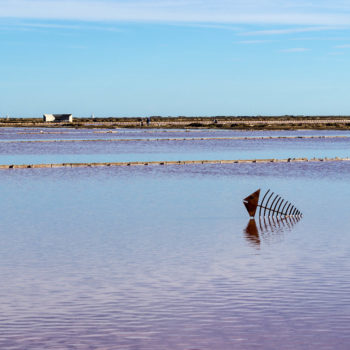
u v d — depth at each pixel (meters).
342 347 20.72
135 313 24.38
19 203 57.91
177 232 42.50
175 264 32.47
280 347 20.78
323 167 101.94
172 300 26.02
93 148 156.25
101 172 91.50
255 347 20.81
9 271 31.08
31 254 35.12
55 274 30.44
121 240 39.47
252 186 73.19
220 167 101.06
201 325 22.98
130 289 27.67
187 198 61.69
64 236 40.88
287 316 23.88
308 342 21.20
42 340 21.56
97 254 35.09
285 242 38.75
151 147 162.88
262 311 24.50
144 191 67.88
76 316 24.05
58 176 85.38
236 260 33.38
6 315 24.19
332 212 52.06
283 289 27.47
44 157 125.88
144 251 35.94
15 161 116.19
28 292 27.27
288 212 52.16
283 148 162.00
